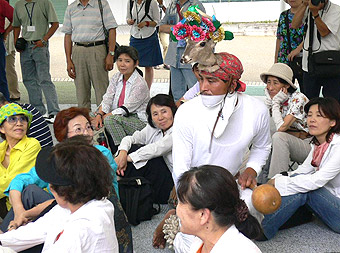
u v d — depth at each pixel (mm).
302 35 5438
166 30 5773
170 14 5828
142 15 7047
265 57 11836
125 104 4562
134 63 4637
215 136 2541
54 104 6535
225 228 1638
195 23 2365
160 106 3619
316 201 3207
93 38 5891
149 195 3469
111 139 4465
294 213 3346
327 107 3123
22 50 6406
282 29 5574
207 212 1587
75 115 2912
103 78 6074
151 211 3500
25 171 3221
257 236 1789
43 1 6309
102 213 1913
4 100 3814
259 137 2754
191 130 2594
